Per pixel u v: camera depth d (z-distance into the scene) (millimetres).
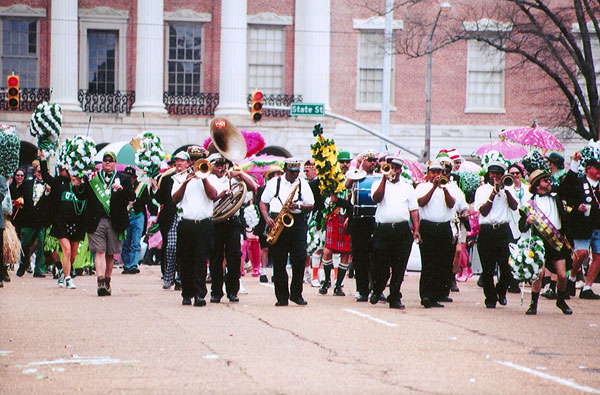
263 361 14242
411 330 17625
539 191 21734
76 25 60688
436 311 20906
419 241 21594
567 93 47750
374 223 22531
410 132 63969
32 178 30453
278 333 17016
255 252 30812
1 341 16016
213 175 21641
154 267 36281
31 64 61688
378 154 25859
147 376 13102
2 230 25234
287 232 21344
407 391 12242
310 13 62719
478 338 16812
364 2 63219
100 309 20500
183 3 62625
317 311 20391
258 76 63438
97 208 23125
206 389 12281
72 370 13531
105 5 61812
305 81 62875
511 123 64375
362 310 20719
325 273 24562
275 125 61625
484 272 21938
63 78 60250
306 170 26094
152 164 28547
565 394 12242
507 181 20922
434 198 21547
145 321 18516
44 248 26312
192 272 21375
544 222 20859
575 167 24422
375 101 63875
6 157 25062
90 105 61062
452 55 63969
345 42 63469
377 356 14750
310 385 12555
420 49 62719
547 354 15336
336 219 24109
